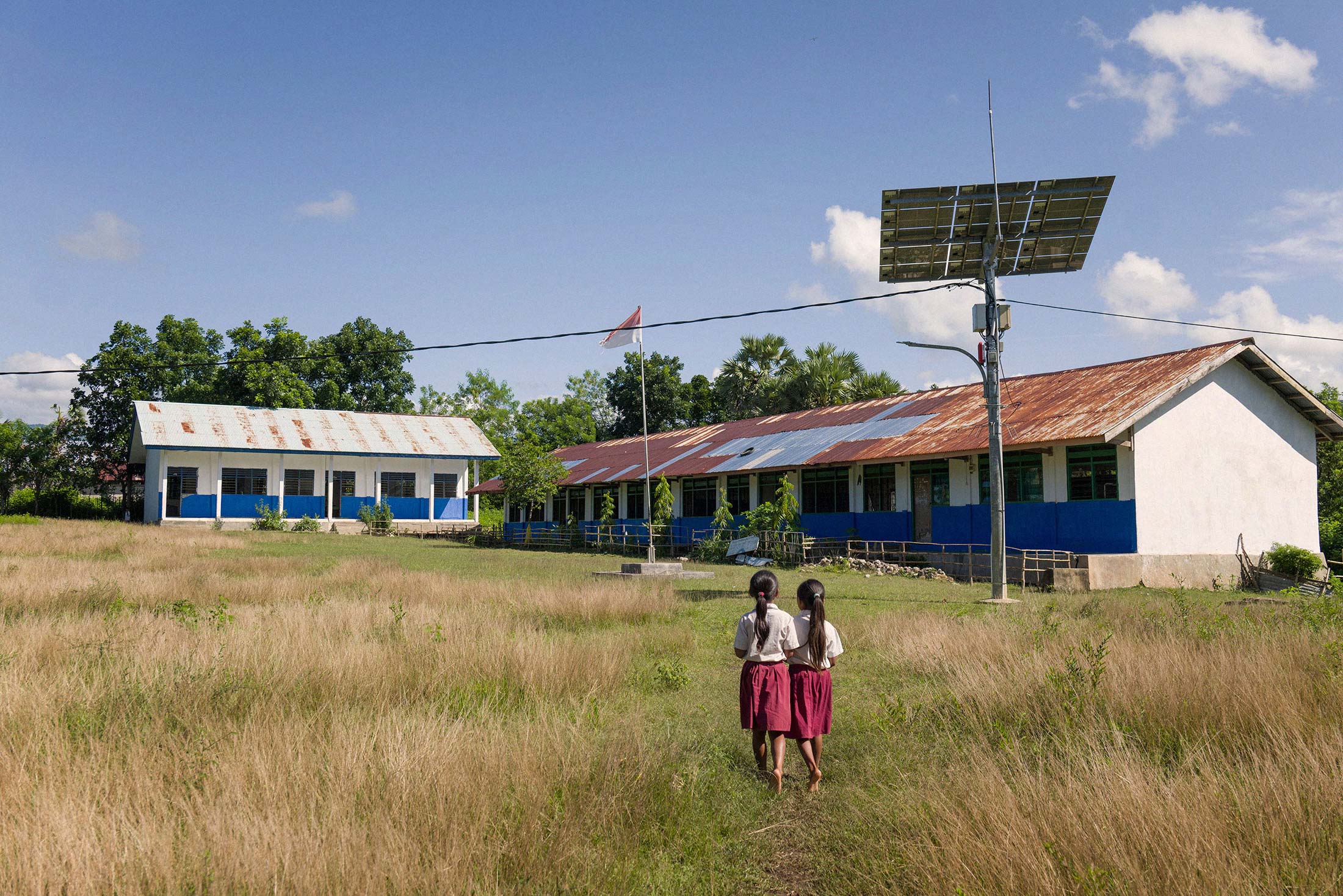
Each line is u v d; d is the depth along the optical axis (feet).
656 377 224.12
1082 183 59.36
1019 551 69.62
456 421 176.55
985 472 78.79
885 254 63.67
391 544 118.52
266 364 182.91
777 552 87.61
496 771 16.30
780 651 19.25
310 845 12.41
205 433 146.10
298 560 76.59
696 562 92.48
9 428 193.57
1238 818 13.46
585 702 22.81
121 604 39.52
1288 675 22.16
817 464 90.22
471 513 172.96
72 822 12.91
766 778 19.49
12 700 19.86
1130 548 68.33
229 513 147.54
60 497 180.45
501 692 24.76
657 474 114.11
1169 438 70.95
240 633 30.66
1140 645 27.55
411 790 15.01
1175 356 77.66
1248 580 72.84
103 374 181.57
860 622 40.86
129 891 11.35
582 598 46.16
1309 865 12.28
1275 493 77.25
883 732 21.76
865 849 14.88
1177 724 19.60
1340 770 15.07
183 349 189.47
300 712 20.88
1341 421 79.15
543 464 131.23
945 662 29.37
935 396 99.14
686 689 27.91
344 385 203.82
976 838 13.21
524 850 13.62
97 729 19.15
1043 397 82.33
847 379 138.72
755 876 14.53
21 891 11.25
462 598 49.88
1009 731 19.80
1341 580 69.31
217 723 19.81
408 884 11.89
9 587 47.55
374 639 32.07
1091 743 17.43
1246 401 76.59
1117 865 11.94
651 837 15.28
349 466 157.07
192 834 12.91
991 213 60.70
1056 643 28.58
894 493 87.25
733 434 121.60
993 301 56.70
